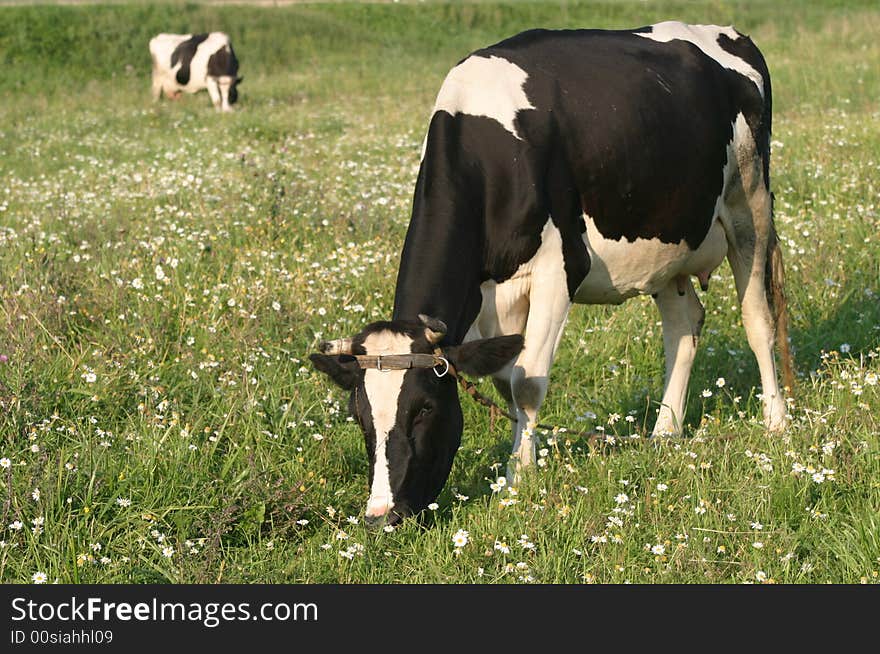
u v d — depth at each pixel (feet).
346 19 124.88
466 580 15.88
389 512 16.17
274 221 33.86
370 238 32.22
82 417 20.35
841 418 19.93
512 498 17.49
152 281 26.63
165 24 112.06
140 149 59.36
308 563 16.71
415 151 52.70
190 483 18.47
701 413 23.88
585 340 26.58
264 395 21.71
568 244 19.63
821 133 48.06
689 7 127.24
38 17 107.04
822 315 27.71
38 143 62.18
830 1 126.11
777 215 34.73
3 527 16.58
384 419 16.28
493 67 19.84
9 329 23.53
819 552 16.62
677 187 21.25
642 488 18.37
